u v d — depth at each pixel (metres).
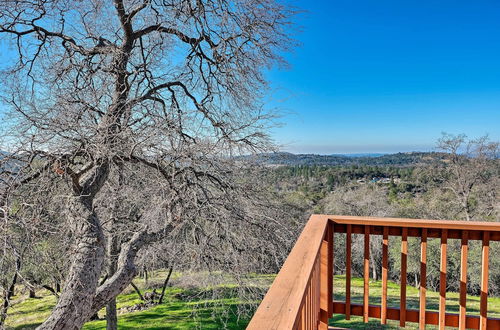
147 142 5.50
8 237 4.45
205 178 6.77
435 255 16.06
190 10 6.75
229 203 6.94
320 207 17.73
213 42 7.27
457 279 15.79
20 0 6.16
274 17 6.93
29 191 5.07
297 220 8.45
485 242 2.33
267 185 8.17
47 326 4.55
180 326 9.90
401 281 2.52
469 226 2.34
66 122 5.07
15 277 5.84
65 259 5.93
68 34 7.19
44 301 14.26
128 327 10.15
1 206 4.52
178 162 6.01
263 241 7.29
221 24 6.82
